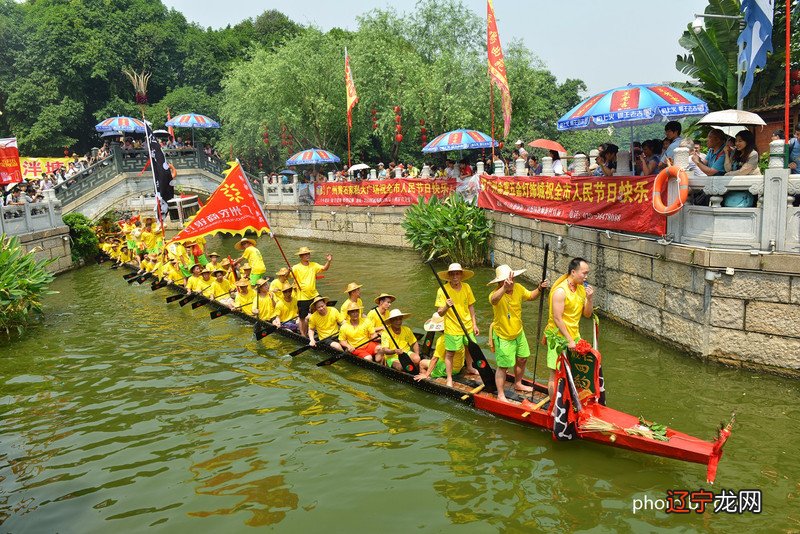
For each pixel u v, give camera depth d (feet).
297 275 36.24
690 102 29.19
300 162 76.89
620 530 16.31
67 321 43.52
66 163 98.48
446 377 26.68
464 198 57.00
